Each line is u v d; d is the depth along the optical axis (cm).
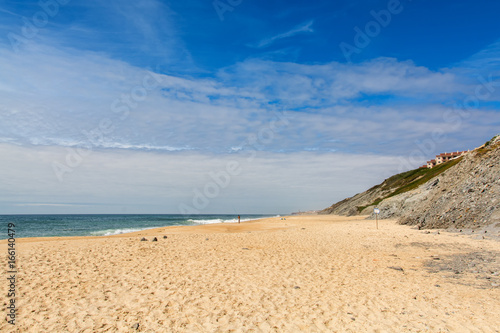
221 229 3475
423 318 669
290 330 607
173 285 880
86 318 638
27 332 564
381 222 3734
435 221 2431
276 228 3516
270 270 1100
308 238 2106
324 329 612
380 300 787
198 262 1202
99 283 880
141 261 1188
